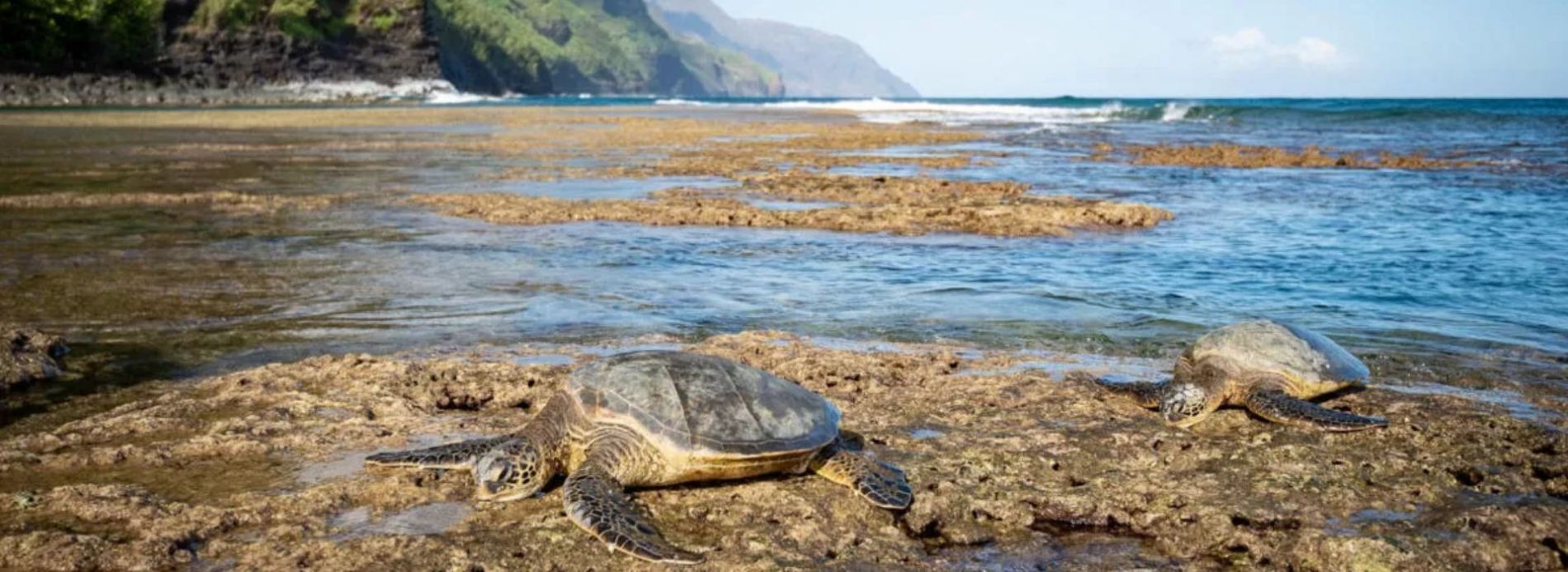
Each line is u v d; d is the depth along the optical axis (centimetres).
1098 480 544
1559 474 552
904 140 3806
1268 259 1270
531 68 19912
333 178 2255
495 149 3294
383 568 440
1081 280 1146
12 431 629
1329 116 5491
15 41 8862
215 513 487
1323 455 584
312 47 11094
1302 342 698
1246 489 532
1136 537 490
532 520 489
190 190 1962
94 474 548
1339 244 1379
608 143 3625
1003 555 466
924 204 1770
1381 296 1047
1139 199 1933
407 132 4316
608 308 989
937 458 577
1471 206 1759
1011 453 583
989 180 2288
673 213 1641
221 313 954
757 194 1991
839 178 2211
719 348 820
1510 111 6175
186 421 634
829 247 1373
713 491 530
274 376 729
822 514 502
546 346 844
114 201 1766
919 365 782
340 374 734
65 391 711
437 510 502
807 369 758
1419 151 3109
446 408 688
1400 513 505
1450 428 621
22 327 815
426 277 1137
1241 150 3061
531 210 1662
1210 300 1037
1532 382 741
